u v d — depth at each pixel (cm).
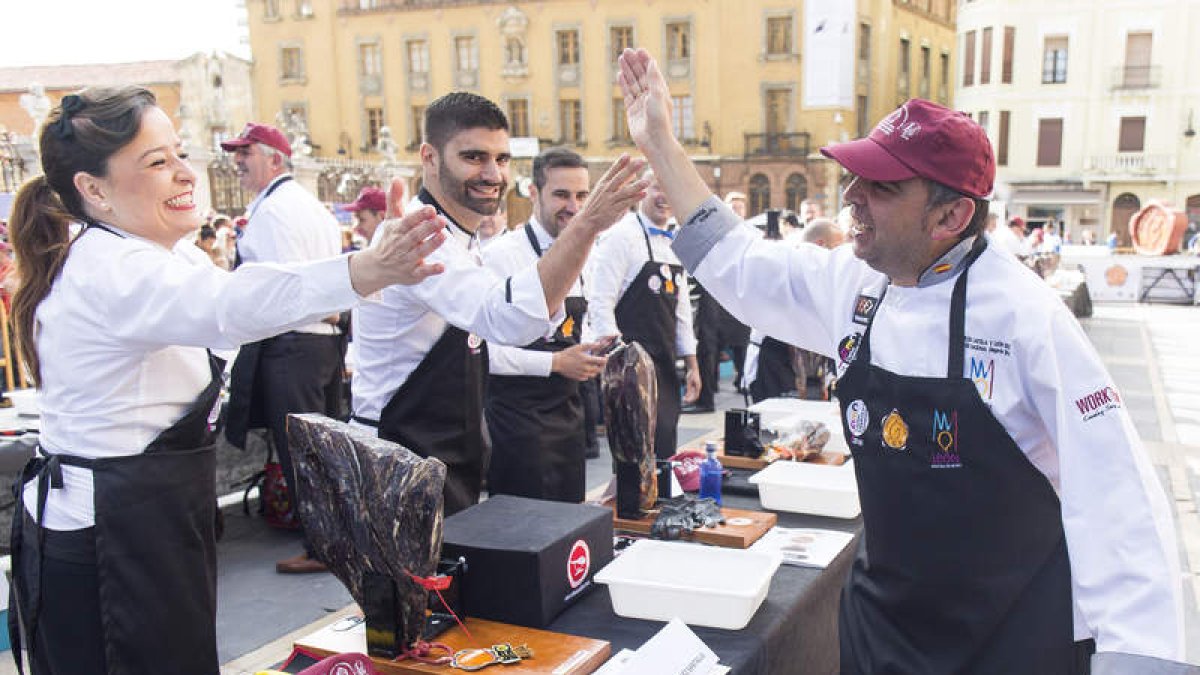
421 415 250
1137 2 3047
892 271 150
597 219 185
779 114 3147
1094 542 126
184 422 173
